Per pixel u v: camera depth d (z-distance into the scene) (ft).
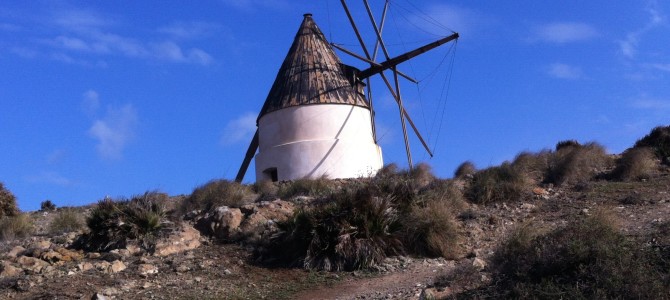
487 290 41.78
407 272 53.06
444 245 57.57
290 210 65.92
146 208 64.13
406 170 85.46
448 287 44.86
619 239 42.34
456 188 72.13
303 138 105.29
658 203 64.75
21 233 72.08
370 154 106.83
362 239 56.34
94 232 61.41
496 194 72.38
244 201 78.02
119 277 53.93
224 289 51.42
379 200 59.47
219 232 63.10
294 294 50.26
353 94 109.50
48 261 57.72
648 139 90.38
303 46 112.98
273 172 107.65
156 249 59.31
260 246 59.52
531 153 84.38
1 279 53.26
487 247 58.03
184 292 50.75
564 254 40.86
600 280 37.73
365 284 51.13
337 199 60.70
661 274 38.09
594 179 78.59
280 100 107.96
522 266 42.16
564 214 64.90
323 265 55.57
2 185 83.51
